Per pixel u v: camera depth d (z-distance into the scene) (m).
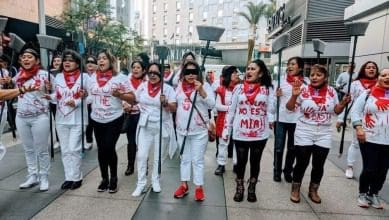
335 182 5.12
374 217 3.91
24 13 13.96
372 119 3.96
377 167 4.05
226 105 5.22
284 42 4.55
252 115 4.10
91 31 17.23
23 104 4.18
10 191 4.39
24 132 4.32
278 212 3.99
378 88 3.95
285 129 5.00
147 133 4.37
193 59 4.47
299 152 4.20
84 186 4.65
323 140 4.10
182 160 4.33
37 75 4.20
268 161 6.27
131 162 5.24
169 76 5.86
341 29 17.33
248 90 4.10
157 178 4.50
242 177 4.30
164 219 3.73
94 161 5.87
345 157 6.62
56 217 3.69
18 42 4.43
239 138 4.20
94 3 16.97
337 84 9.05
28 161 4.52
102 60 4.22
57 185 4.66
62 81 4.38
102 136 4.35
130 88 4.45
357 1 12.80
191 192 4.57
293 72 4.89
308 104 4.06
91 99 4.33
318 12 18.11
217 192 4.61
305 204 4.25
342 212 4.03
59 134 4.46
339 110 4.03
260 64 4.10
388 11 10.65
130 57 21.86
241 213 3.94
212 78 8.52
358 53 12.77
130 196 4.35
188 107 4.17
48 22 15.74
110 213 3.84
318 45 5.03
